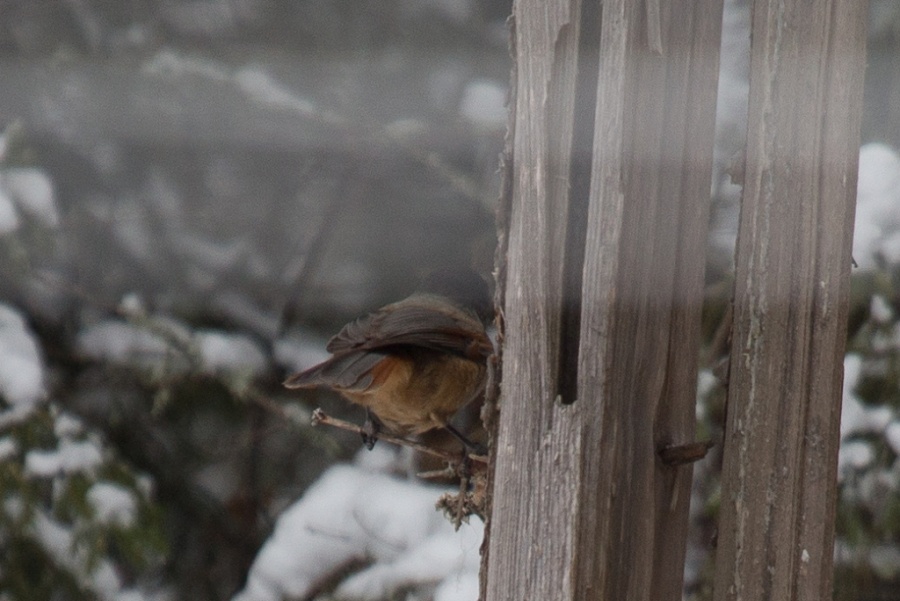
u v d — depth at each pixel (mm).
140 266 15180
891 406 10477
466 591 9094
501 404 5965
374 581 9891
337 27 15328
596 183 5613
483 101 14852
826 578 6004
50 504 12266
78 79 14766
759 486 5918
